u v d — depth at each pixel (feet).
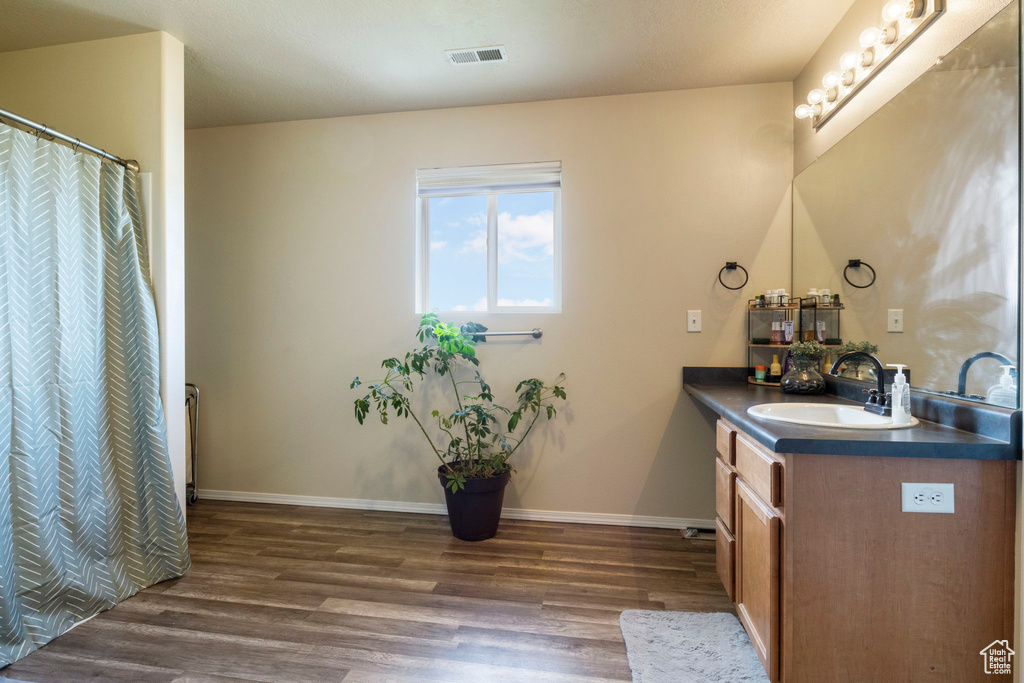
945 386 4.93
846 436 4.29
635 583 6.98
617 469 9.14
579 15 6.84
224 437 10.36
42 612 5.69
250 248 10.21
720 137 8.80
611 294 9.11
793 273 8.53
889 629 4.24
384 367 9.80
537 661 5.30
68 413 6.00
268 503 10.20
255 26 7.08
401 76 8.44
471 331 9.04
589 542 8.36
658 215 8.97
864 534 4.25
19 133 5.54
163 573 7.03
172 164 7.30
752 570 5.12
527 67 8.16
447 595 6.65
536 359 9.34
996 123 4.26
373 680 5.00
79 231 6.19
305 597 6.60
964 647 4.17
